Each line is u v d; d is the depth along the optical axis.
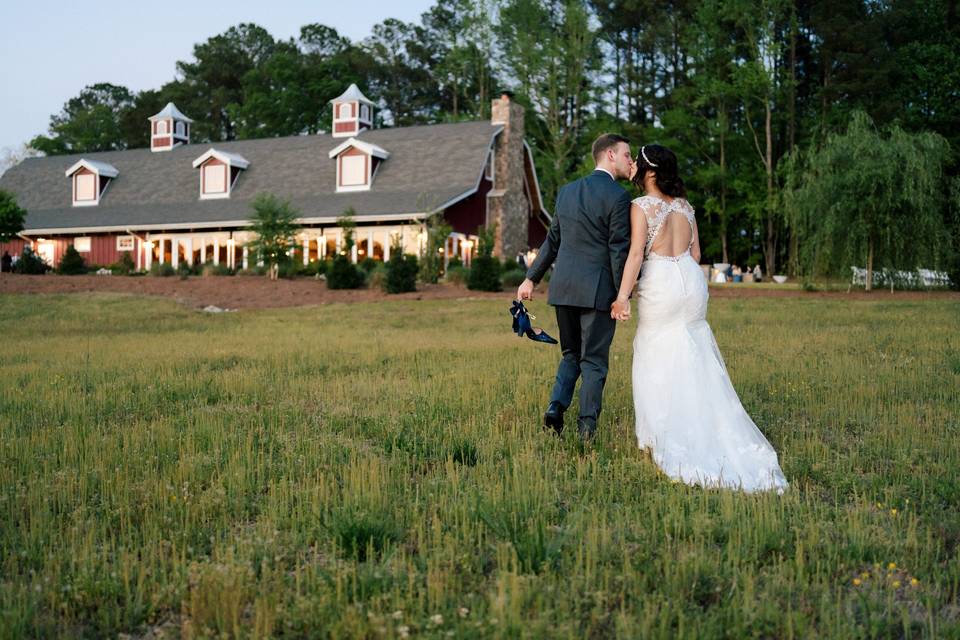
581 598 2.64
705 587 2.77
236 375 8.15
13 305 19.69
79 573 2.86
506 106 35.66
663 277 4.70
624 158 5.28
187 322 16.48
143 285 24.11
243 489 3.97
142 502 3.74
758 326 13.40
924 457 4.62
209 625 2.53
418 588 2.74
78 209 39.28
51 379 7.92
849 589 2.82
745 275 37.47
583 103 50.25
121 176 40.81
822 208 23.53
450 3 65.25
